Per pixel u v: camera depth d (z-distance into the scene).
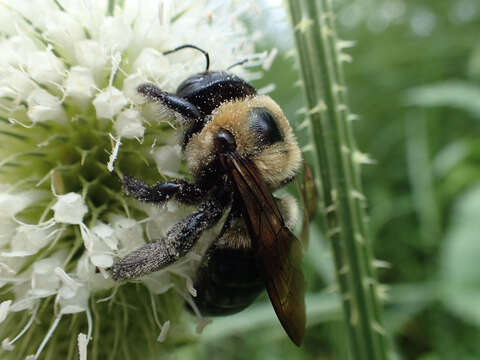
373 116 0.13
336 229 0.05
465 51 0.14
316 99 0.05
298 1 0.05
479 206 0.08
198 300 0.05
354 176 0.05
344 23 0.16
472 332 0.08
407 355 0.08
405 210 0.10
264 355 0.08
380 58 0.14
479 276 0.08
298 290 0.05
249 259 0.05
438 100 0.10
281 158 0.05
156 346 0.05
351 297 0.05
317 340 0.08
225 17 0.05
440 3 0.16
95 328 0.05
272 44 0.08
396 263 0.10
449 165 0.10
